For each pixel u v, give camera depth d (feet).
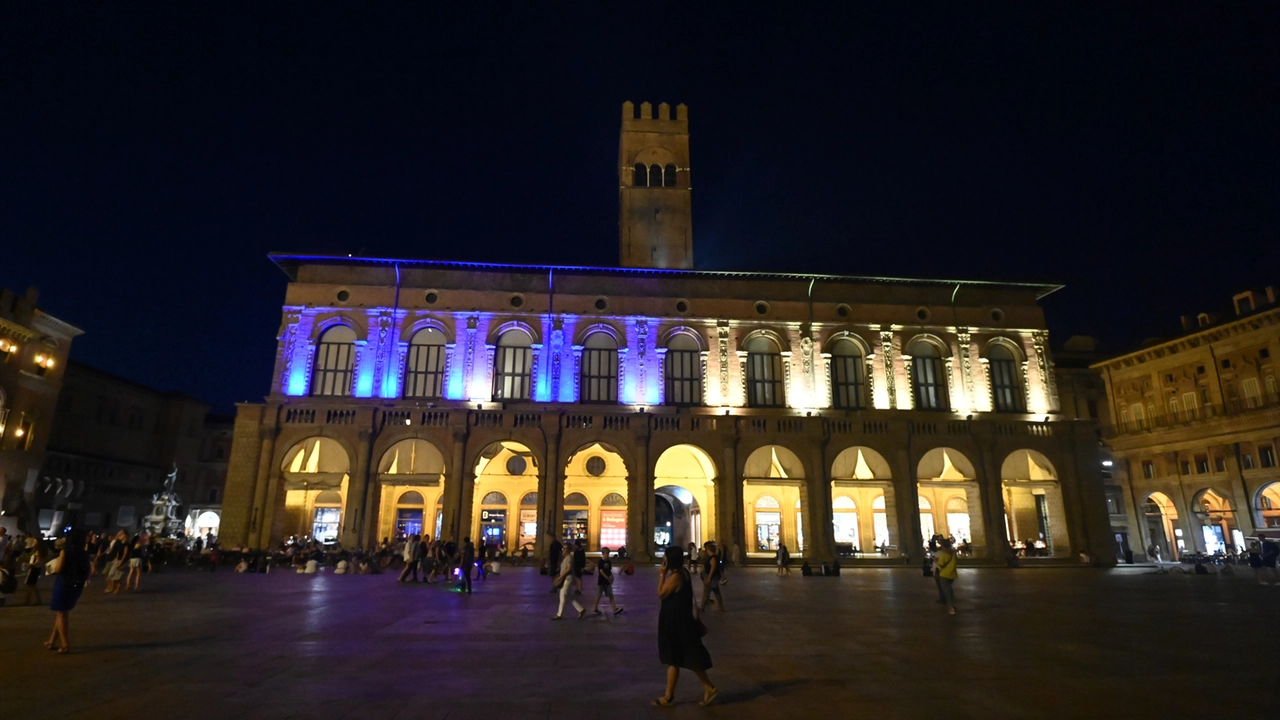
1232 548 183.11
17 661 40.57
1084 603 75.82
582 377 156.76
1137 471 210.79
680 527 179.11
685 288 162.40
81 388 199.11
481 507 173.47
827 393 159.43
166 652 43.65
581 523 173.27
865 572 131.75
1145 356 207.21
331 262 155.33
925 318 166.71
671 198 187.52
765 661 42.24
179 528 186.50
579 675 37.96
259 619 58.85
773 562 145.48
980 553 151.94
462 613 64.23
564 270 158.92
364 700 32.27
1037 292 172.04
